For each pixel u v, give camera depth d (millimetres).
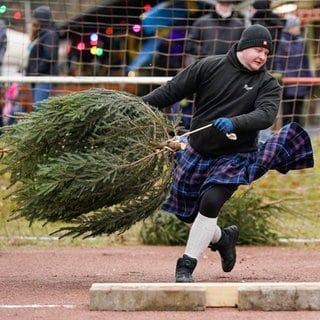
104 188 14430
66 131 14570
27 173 14820
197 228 14719
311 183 23188
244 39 14797
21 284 15641
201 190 14758
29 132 14641
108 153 14414
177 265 14773
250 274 16891
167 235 20641
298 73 24719
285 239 20844
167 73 25062
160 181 14953
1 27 24734
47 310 13234
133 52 25422
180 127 15086
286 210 20891
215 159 14938
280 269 17547
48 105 14625
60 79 20594
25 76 22875
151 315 12797
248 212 20609
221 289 13250
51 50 25016
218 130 14672
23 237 20859
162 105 15180
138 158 14516
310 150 15281
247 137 14859
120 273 17000
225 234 15609
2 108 24469
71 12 25141
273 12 24625
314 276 16672
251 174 14898
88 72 26031
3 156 14898
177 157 15211
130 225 15211
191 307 13062
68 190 14320
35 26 24938
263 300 13086
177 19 24625
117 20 26281
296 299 13102
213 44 24578
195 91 15156
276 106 14766
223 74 14906
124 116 14508
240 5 24500
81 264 18094
